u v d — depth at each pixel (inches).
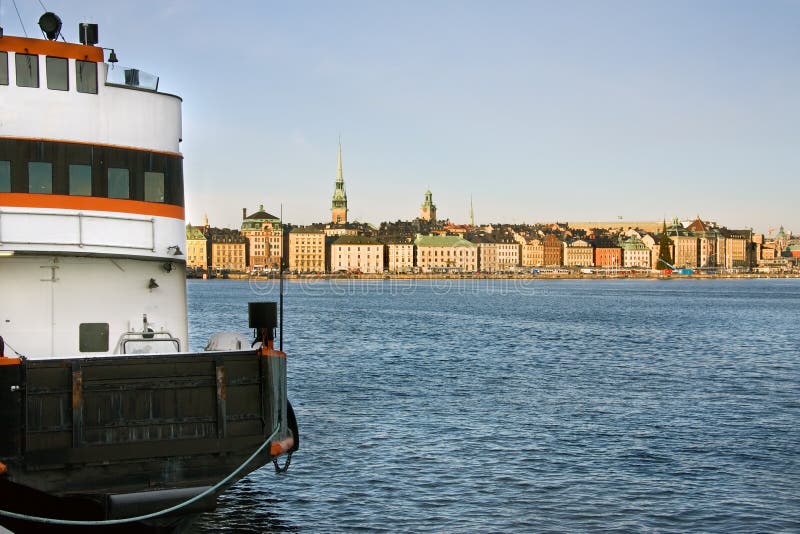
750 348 3572.8
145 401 761.6
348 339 3887.8
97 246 895.1
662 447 1606.8
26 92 875.4
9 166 869.2
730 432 1740.9
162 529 788.0
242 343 880.9
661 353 3351.4
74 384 732.0
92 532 755.4
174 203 949.8
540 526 1176.2
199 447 776.9
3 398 711.7
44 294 882.8
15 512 727.7
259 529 1161.4
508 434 1718.8
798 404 2081.7
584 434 1721.2
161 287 939.3
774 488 1337.4
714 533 1146.7
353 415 1910.7
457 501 1284.4
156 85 946.1
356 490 1334.9
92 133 897.5
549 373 2689.5
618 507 1252.5
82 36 944.3
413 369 2765.7
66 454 733.9
